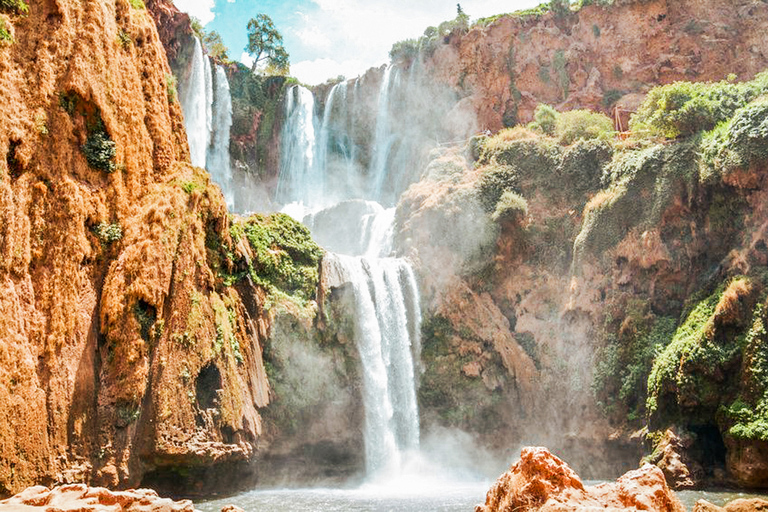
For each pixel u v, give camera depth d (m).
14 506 12.76
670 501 8.72
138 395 20.41
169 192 23.44
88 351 20.30
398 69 50.22
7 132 19.89
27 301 19.28
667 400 25.52
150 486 21.34
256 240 28.20
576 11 45.84
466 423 31.17
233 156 49.47
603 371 29.38
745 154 26.30
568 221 33.25
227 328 24.17
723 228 27.58
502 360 31.69
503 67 45.78
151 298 21.23
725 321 24.36
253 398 24.92
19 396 18.12
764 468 22.28
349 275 31.00
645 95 41.50
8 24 20.89
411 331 33.00
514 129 38.34
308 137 51.22
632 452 27.70
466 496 22.98
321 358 28.89
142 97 25.05
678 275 28.64
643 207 29.94
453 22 48.75
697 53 41.22
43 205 20.44
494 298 33.72
